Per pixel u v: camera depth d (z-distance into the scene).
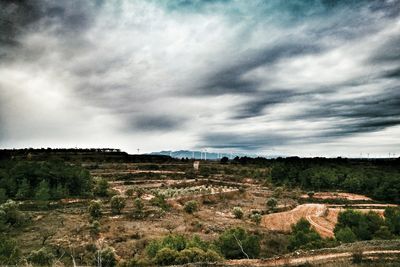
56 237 72.69
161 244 52.16
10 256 48.88
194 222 94.00
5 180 124.88
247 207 131.12
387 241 44.62
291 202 139.12
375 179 159.62
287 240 74.06
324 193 162.88
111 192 137.00
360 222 69.00
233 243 55.94
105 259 50.94
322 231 90.06
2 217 80.75
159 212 104.81
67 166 149.50
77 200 123.25
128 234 76.94
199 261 41.94
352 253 38.28
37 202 113.38
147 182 174.88
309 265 34.47
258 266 36.38
